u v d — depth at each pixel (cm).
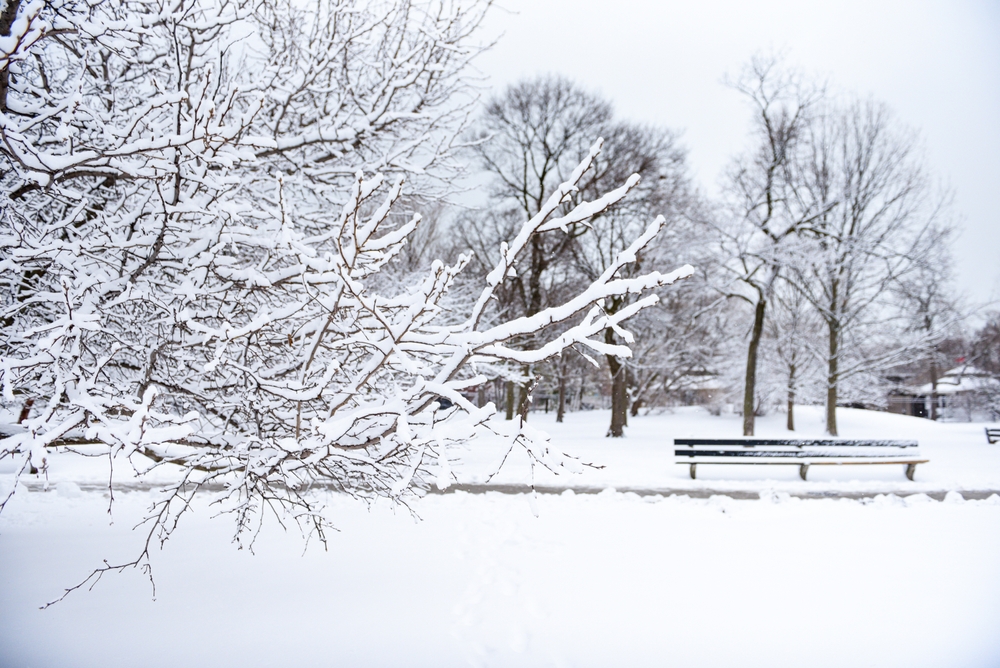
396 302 294
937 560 491
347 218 237
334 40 499
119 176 347
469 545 525
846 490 766
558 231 2031
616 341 1942
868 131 2025
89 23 314
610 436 1941
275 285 358
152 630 318
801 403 2627
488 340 255
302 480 370
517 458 1083
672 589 414
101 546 486
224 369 346
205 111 288
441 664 293
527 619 356
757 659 306
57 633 309
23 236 323
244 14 397
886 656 309
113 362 385
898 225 2003
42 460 222
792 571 459
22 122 362
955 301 2053
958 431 2133
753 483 809
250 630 324
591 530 590
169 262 374
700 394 4375
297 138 512
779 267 1825
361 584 412
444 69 534
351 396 296
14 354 386
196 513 630
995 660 302
